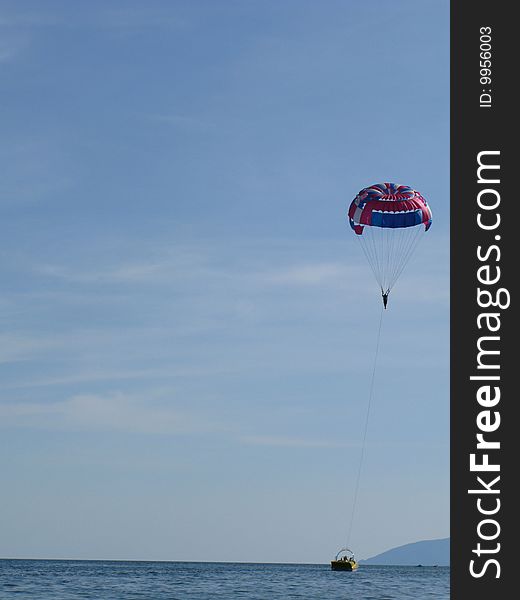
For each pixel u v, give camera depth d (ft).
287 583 497.46
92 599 328.70
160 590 400.06
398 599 339.77
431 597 359.25
